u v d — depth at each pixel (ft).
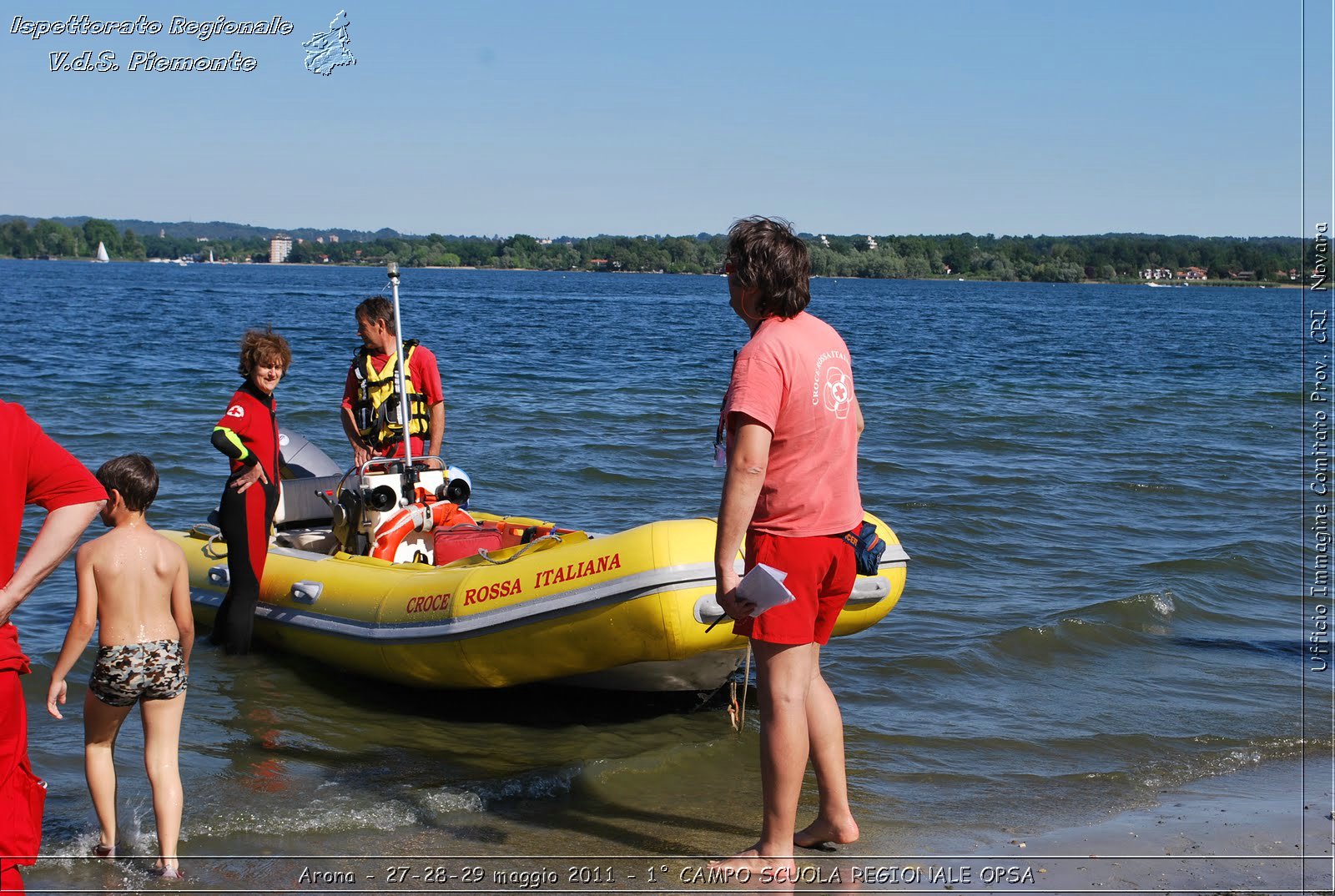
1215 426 53.36
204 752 15.89
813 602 11.64
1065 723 17.74
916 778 15.60
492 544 20.27
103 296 177.06
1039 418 53.98
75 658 12.34
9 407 9.79
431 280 381.19
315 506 23.49
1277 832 14.07
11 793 9.70
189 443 39.04
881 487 35.78
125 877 12.19
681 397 57.00
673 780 15.33
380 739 16.70
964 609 23.31
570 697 18.62
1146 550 28.68
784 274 11.51
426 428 22.15
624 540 16.01
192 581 22.12
